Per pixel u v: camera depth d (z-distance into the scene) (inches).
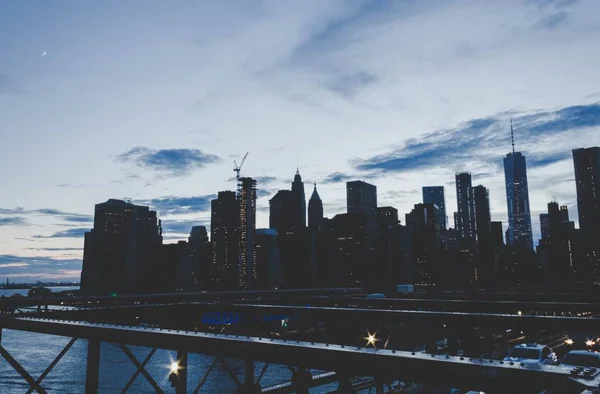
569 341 1834.4
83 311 1889.8
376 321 457.1
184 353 277.3
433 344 418.9
